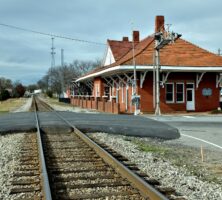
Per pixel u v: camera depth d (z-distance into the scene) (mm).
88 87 54781
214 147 13836
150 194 6367
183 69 31859
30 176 8195
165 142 15078
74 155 10695
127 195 6676
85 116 25891
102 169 8750
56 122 20375
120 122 20766
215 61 33844
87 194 6734
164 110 33219
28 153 11133
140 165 9445
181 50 35219
